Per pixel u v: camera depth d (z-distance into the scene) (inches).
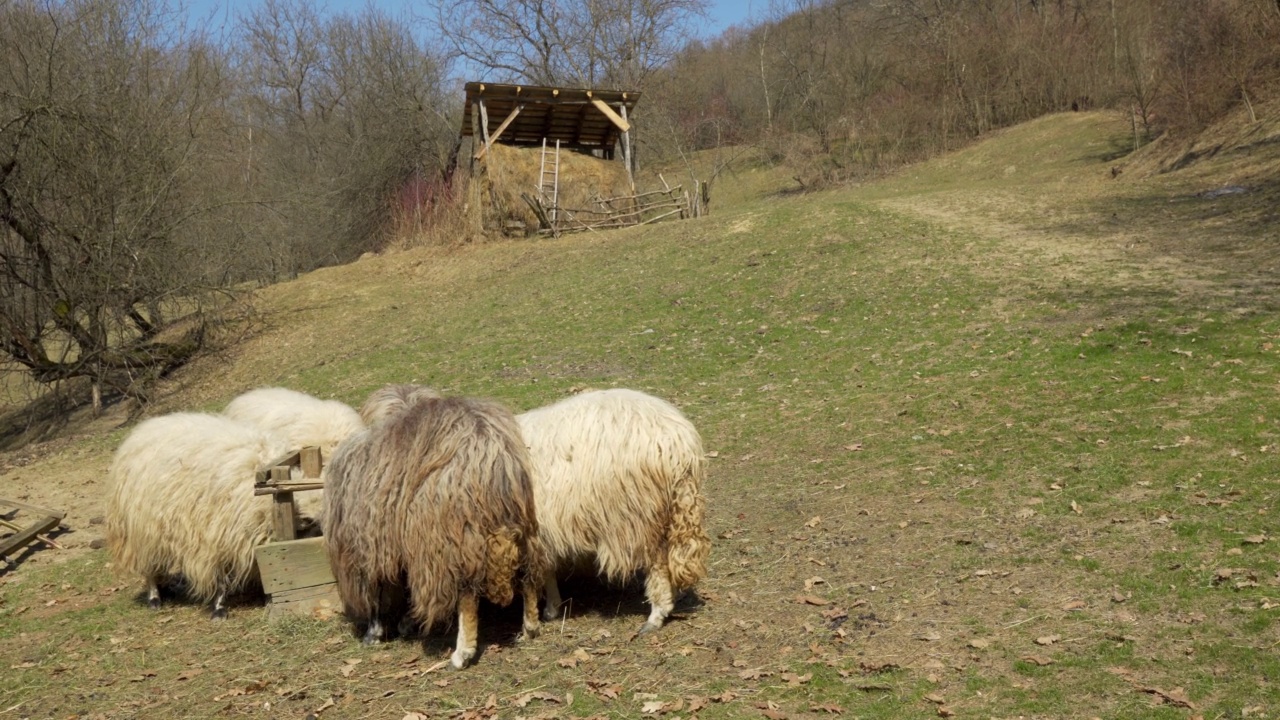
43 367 695.1
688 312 610.2
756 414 410.0
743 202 1542.8
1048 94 1588.3
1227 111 976.3
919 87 1673.2
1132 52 1305.4
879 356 470.0
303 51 1658.5
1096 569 221.8
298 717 191.0
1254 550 218.5
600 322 615.2
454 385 520.1
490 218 965.8
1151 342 408.8
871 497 294.4
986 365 422.6
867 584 229.9
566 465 213.3
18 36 693.9
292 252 1277.1
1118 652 183.6
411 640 224.8
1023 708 167.6
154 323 809.5
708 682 187.8
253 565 248.7
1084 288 520.1
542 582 216.1
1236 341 389.7
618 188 1010.1
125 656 233.3
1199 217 666.2
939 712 168.6
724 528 283.7
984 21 1713.8
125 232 693.3
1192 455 287.3
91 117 691.4
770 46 2020.2
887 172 1492.4
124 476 255.0
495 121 1064.8
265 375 651.5
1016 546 242.2
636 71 1659.7
